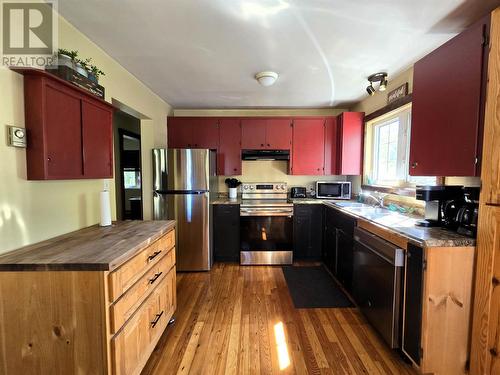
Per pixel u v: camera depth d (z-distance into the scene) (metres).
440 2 1.46
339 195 3.66
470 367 1.44
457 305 1.43
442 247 1.41
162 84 2.84
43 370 1.15
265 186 3.86
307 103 3.65
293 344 1.83
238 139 3.71
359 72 2.49
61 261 1.12
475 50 1.33
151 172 3.17
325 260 3.32
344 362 1.66
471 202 1.50
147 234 1.60
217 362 1.66
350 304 2.38
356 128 3.45
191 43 1.93
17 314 1.12
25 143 1.30
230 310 2.28
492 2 1.45
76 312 1.12
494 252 1.30
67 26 1.65
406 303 1.58
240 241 3.42
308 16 1.59
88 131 1.62
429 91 1.69
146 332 1.51
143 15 1.58
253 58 2.19
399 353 1.73
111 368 1.16
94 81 1.67
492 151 1.28
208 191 3.16
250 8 1.51
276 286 2.76
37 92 1.29
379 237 1.89
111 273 1.14
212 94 3.22
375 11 1.54
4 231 1.24
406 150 2.63
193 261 3.18
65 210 1.64
